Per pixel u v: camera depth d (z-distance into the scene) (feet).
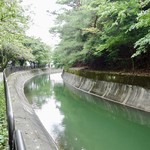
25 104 40.24
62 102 54.65
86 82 69.21
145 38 27.73
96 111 45.21
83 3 53.72
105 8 28.78
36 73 156.46
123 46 48.37
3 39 40.04
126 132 32.40
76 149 25.77
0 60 99.14
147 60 46.34
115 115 42.06
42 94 67.21
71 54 66.39
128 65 52.95
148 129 33.63
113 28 39.37
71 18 62.69
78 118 40.14
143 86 39.52
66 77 107.04
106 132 32.40
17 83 72.84
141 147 26.96
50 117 40.57
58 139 29.04
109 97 50.19
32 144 19.26
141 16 21.95
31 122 26.21
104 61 63.98
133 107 40.37
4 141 17.54
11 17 34.14
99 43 51.57
